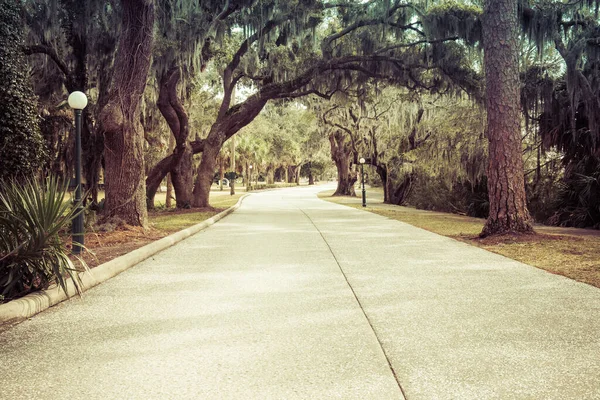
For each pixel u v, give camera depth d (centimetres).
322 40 2356
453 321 482
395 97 3203
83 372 352
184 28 1942
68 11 1905
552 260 867
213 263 858
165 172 2531
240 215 2184
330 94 2697
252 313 517
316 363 368
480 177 2628
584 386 323
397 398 307
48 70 2284
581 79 1775
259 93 2452
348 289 637
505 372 349
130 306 550
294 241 1191
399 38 2253
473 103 2383
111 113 1273
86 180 2228
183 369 357
